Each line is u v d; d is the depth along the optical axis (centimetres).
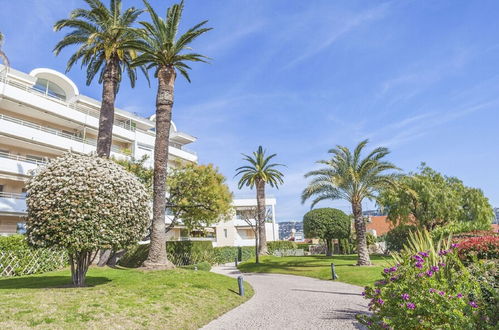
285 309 1045
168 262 1761
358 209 2408
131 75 2539
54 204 1061
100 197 1102
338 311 991
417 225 3284
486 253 1202
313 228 3997
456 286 548
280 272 2425
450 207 3195
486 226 2825
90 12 2075
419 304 545
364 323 684
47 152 3180
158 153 1847
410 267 651
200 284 1327
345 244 4856
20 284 1363
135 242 1219
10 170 2614
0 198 2516
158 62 1952
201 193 2389
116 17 2166
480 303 500
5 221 2716
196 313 963
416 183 3209
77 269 1229
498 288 535
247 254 4306
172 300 1038
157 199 1805
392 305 614
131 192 1214
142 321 814
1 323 671
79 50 2098
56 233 1047
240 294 1299
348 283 1695
